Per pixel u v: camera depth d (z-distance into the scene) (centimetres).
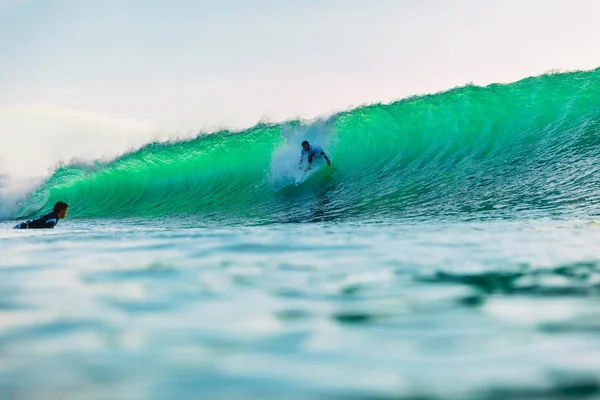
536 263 363
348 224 850
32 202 2022
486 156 1448
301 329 210
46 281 318
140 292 282
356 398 141
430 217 975
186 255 421
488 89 1617
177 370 164
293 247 459
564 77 1590
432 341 192
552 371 159
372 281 306
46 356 181
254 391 146
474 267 349
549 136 1439
